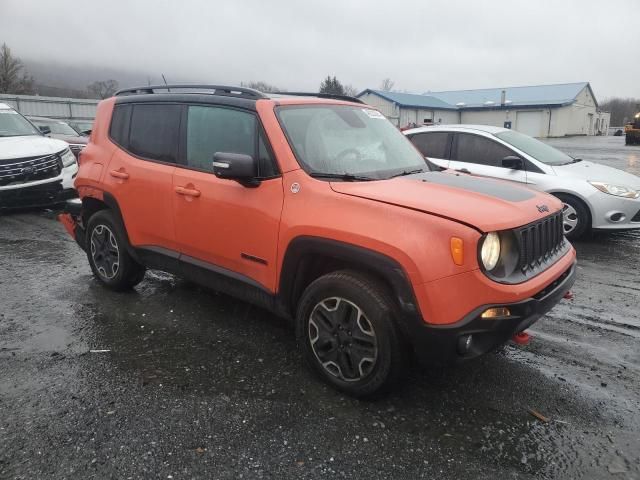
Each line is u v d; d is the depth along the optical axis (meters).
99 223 5.01
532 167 7.59
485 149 7.93
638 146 32.97
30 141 9.28
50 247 6.88
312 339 3.42
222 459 2.73
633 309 4.87
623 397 3.36
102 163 4.82
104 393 3.33
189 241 4.11
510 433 2.98
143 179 4.39
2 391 3.34
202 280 4.15
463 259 2.83
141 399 3.26
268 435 2.92
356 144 3.97
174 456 2.74
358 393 3.22
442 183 3.53
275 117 3.67
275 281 3.55
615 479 2.62
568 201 7.36
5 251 6.65
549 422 3.08
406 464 2.71
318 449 2.81
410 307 2.90
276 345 4.02
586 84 58.84
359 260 3.05
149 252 4.50
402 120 55.06
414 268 2.87
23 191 8.66
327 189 3.33
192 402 3.23
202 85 4.22
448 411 3.18
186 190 4.03
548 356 3.90
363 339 3.14
